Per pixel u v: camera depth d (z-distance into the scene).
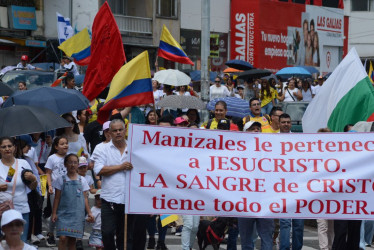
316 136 9.59
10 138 9.98
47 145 13.01
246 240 10.13
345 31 53.97
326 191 9.54
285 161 9.58
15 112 10.99
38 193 11.16
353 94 12.28
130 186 9.37
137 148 9.38
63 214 10.65
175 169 9.42
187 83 19.14
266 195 9.55
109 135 10.66
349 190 9.54
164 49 17.94
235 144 9.57
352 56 12.44
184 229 10.72
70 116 12.65
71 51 17.88
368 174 9.54
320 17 49.53
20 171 10.03
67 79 16.91
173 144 9.44
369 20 68.75
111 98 10.52
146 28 39.81
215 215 9.48
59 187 10.69
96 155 9.77
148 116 13.34
